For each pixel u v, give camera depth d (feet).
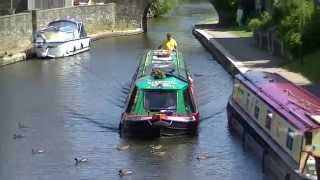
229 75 159.02
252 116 101.91
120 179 89.04
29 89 143.64
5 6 217.77
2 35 180.55
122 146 102.17
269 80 107.14
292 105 91.40
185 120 106.22
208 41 206.59
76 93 139.13
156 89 109.50
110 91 141.08
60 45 188.14
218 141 104.94
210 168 93.09
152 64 126.11
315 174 77.71
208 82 150.61
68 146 102.89
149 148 101.65
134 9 255.91
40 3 226.58
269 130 93.35
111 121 116.78
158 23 293.43
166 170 92.48
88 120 117.60
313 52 147.33
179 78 113.29
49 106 127.65
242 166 93.50
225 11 265.34
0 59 173.37
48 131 110.93
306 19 153.48
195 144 103.50
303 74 137.59
